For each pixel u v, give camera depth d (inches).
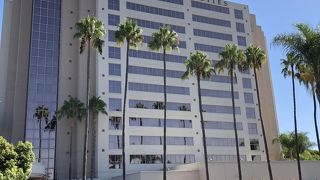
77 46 3262.8
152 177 2458.2
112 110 3004.4
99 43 1983.3
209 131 3351.4
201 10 3718.0
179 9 3592.5
